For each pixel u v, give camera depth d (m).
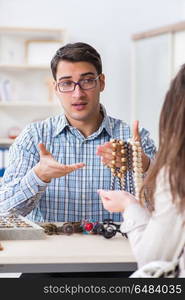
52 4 5.38
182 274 1.23
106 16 5.47
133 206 1.35
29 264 1.40
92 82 1.98
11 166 2.08
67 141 2.11
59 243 1.55
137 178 1.70
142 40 5.27
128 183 2.04
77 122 2.08
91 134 2.11
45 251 1.45
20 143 2.11
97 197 2.07
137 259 1.28
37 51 5.24
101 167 2.08
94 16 5.45
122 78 5.52
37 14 5.35
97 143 2.11
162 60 4.96
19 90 5.32
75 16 5.42
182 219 1.23
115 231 1.64
